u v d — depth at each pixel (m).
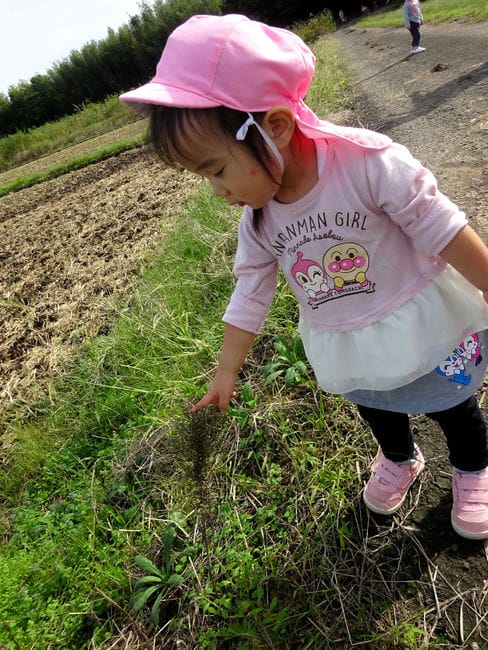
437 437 1.84
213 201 4.51
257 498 1.88
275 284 1.43
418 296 1.21
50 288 5.43
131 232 6.24
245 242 1.34
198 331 2.90
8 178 18.66
